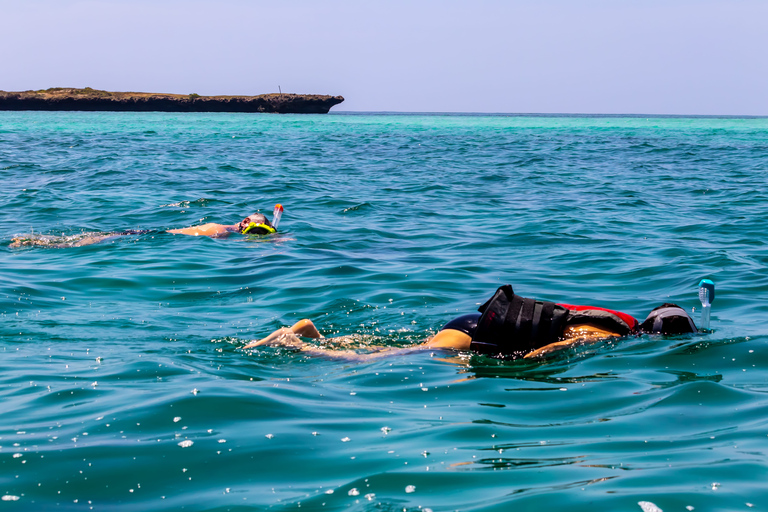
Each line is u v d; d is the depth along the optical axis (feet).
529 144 110.22
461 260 26.37
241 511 7.69
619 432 10.12
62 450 9.37
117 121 200.64
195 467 8.89
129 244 28.73
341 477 8.57
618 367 13.51
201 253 27.30
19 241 28.71
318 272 24.08
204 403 11.28
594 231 32.94
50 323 17.07
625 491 8.04
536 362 14.15
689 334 15.49
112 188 47.42
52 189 46.24
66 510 7.77
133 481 8.49
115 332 16.40
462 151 92.63
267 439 9.84
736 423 10.37
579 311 15.46
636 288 21.81
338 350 15.07
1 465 8.89
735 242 29.71
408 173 62.18
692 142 118.11
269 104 396.37
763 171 64.75
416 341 16.10
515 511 7.59
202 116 308.40
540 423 10.61
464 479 8.46
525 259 26.61
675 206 41.63
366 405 11.53
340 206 41.52
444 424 10.55
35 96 361.51
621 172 64.23
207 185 50.52
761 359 13.67
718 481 8.30
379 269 24.61
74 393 11.87
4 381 12.55
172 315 18.37
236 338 16.02
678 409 11.06
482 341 14.76
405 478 8.49
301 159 76.74
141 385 12.35
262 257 26.73
